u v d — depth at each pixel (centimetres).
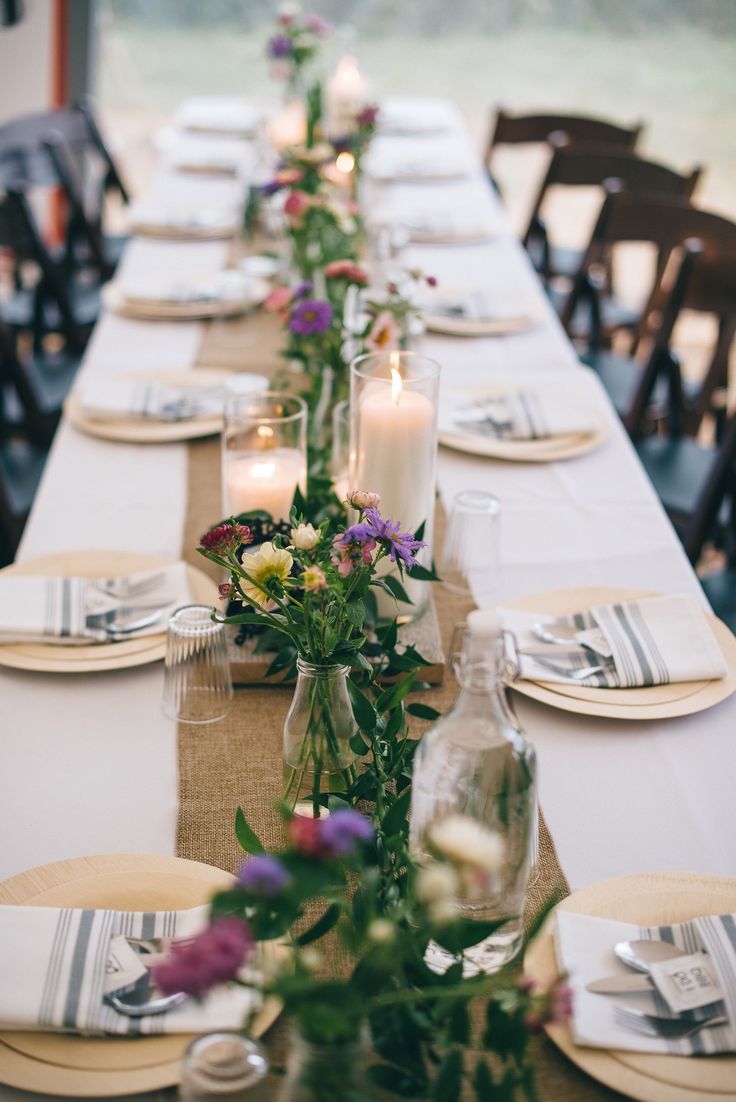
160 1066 83
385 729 102
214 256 283
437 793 88
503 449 188
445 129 403
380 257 200
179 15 534
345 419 153
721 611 208
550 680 129
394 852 89
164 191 328
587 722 127
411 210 312
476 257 283
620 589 147
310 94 267
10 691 129
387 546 97
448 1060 72
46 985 86
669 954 91
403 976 79
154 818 112
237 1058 67
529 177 642
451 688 133
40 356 320
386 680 130
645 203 306
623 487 181
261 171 279
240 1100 66
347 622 102
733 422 216
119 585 143
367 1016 73
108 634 136
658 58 549
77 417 197
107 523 167
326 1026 61
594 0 539
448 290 256
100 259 374
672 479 258
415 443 129
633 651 131
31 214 310
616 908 98
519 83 553
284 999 63
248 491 143
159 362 223
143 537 164
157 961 89
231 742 123
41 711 127
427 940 76
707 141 562
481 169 364
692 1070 83
